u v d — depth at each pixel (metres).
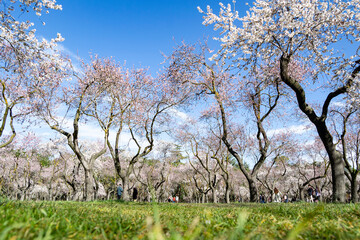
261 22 12.05
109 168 43.19
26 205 4.15
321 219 3.41
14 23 10.30
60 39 11.29
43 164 43.59
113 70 21.64
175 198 43.41
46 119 19.86
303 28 11.73
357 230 2.26
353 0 11.94
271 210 5.00
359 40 12.50
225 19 12.20
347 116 19.95
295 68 19.91
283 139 32.34
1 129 15.66
